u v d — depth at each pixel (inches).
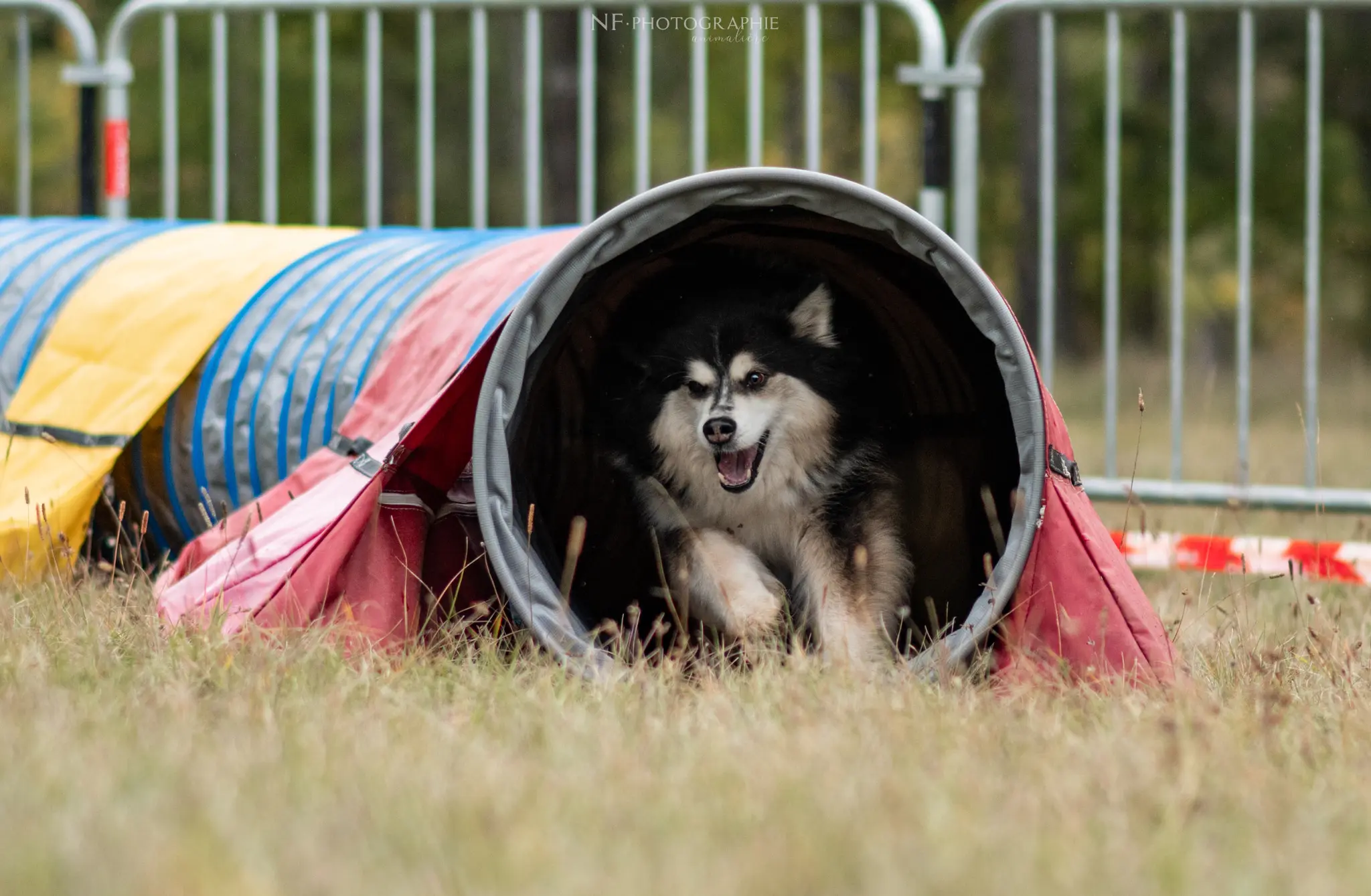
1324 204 1615.4
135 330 439.8
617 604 408.8
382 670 311.9
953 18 1652.3
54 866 184.7
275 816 209.3
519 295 374.6
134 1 574.6
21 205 594.2
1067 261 1700.3
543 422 423.5
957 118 514.3
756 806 219.8
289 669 291.6
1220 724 267.1
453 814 208.5
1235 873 198.2
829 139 1680.6
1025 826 213.9
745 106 1606.8
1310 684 326.0
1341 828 221.8
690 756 247.6
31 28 1648.6
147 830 198.4
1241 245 491.2
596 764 241.9
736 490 403.2
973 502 390.3
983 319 322.0
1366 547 461.1
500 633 346.3
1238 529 576.4
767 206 332.2
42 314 458.6
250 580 333.7
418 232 505.4
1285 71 1587.1
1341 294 1706.4
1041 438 316.8
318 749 243.1
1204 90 1600.6
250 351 432.1
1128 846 205.6
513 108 1611.7
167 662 304.7
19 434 432.1
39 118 1625.2
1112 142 499.8
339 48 1565.0
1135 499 401.1
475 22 532.7
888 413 424.2
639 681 301.3
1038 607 322.0
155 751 238.8
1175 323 492.4
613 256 326.3
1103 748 251.3
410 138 1659.7
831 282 426.0
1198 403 1264.8
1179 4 485.7
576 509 431.2
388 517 341.1
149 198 1561.3
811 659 322.7
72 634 331.0
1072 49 1616.6
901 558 402.9
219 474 429.7
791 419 405.4
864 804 218.7
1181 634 383.2
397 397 390.6
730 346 402.3
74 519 409.4
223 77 558.3
